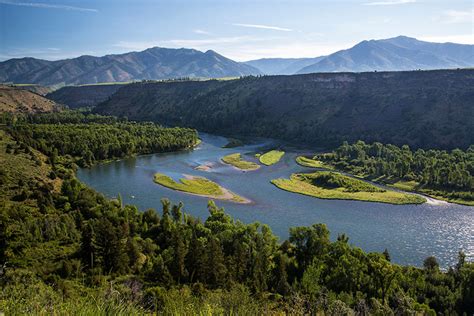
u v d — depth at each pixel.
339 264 65.31
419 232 102.50
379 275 62.59
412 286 63.94
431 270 71.00
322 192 138.00
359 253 69.50
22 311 14.25
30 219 83.81
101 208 96.44
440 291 63.00
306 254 72.81
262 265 65.94
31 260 66.00
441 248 92.50
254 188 142.12
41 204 94.81
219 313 17.20
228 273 61.00
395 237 99.06
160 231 87.44
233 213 115.06
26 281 45.53
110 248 64.94
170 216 101.06
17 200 98.56
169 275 59.50
